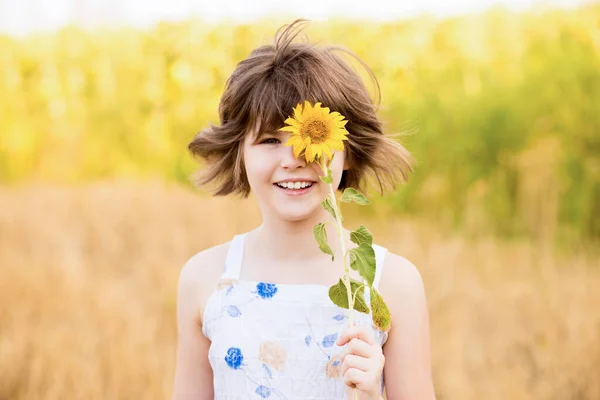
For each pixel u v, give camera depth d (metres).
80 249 4.51
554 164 4.89
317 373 1.54
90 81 7.70
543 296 3.71
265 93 1.54
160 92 7.27
